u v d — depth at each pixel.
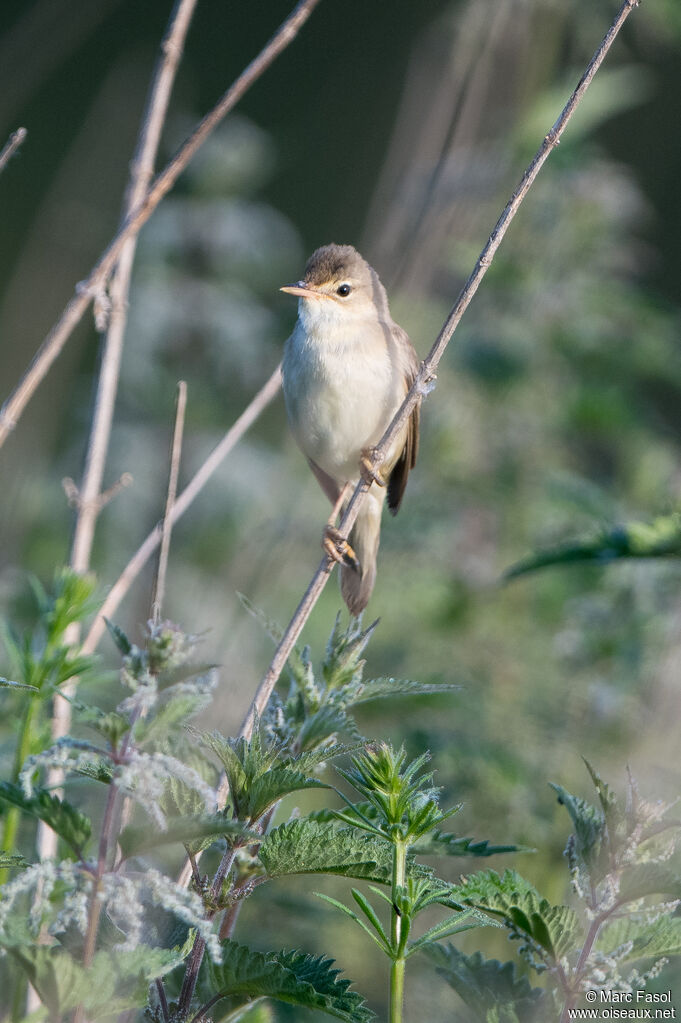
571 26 12.53
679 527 5.03
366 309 8.39
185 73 15.68
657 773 7.55
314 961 3.75
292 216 21.98
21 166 23.59
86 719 3.13
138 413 14.05
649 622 8.88
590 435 11.87
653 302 12.03
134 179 6.95
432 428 11.55
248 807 3.64
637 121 16.48
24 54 10.02
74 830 3.17
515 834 8.03
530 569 5.25
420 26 23.34
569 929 3.62
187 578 11.33
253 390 14.69
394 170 11.80
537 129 11.62
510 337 11.55
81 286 5.65
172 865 4.55
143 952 3.20
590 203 11.94
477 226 11.84
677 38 12.95
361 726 8.59
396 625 10.41
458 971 4.00
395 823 3.62
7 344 12.91
